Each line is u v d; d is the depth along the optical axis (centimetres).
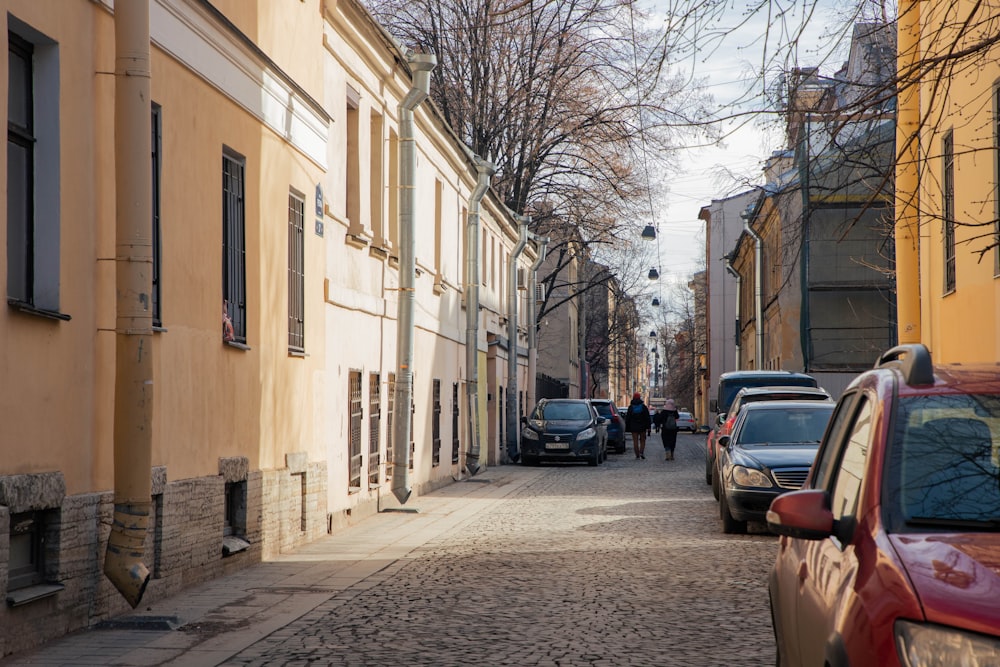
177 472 1023
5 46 751
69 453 832
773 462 1468
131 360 870
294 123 1405
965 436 445
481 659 753
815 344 3553
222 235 1160
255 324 1257
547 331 6512
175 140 1030
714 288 7119
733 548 1360
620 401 13025
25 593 762
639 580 1102
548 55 3347
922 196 1602
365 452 1778
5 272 746
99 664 736
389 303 1955
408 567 1204
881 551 395
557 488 2448
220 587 1063
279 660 753
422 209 2280
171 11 1016
